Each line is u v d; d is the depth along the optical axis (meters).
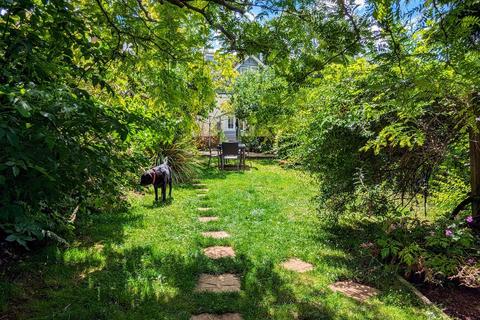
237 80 14.40
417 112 2.07
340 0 1.49
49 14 2.54
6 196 1.95
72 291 2.91
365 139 4.10
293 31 2.04
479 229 3.48
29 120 1.95
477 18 1.21
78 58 3.08
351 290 3.16
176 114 4.16
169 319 2.52
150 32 3.09
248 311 2.66
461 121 2.65
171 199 6.98
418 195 4.79
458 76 1.35
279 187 8.79
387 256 3.77
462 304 3.00
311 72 2.11
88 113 2.17
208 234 4.78
